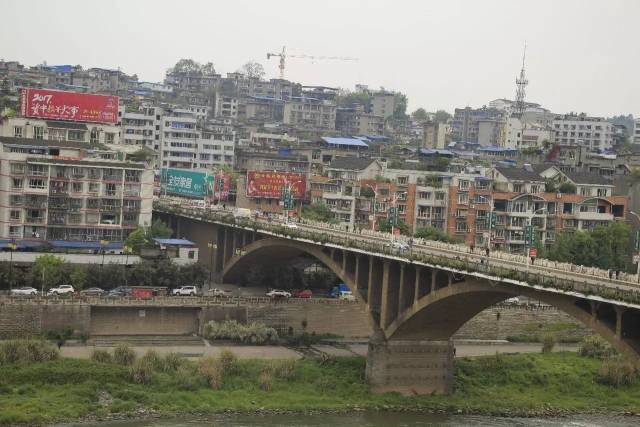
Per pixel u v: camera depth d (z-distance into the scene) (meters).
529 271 116.38
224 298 167.00
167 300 162.62
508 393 143.38
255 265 190.00
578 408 139.75
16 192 187.00
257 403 131.62
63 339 152.50
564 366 153.62
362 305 143.50
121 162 195.62
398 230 181.75
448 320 135.75
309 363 146.25
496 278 114.94
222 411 128.38
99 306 157.62
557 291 107.12
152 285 178.00
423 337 140.25
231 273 190.88
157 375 134.50
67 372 130.75
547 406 139.38
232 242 192.62
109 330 159.50
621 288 106.06
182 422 123.12
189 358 145.88
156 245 188.88
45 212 189.25
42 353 135.88
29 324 153.00
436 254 132.25
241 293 179.75
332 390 138.00
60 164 189.50
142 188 197.75
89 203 193.00
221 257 195.50
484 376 148.00
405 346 139.88
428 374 140.62
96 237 194.00
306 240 156.38
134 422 121.88
